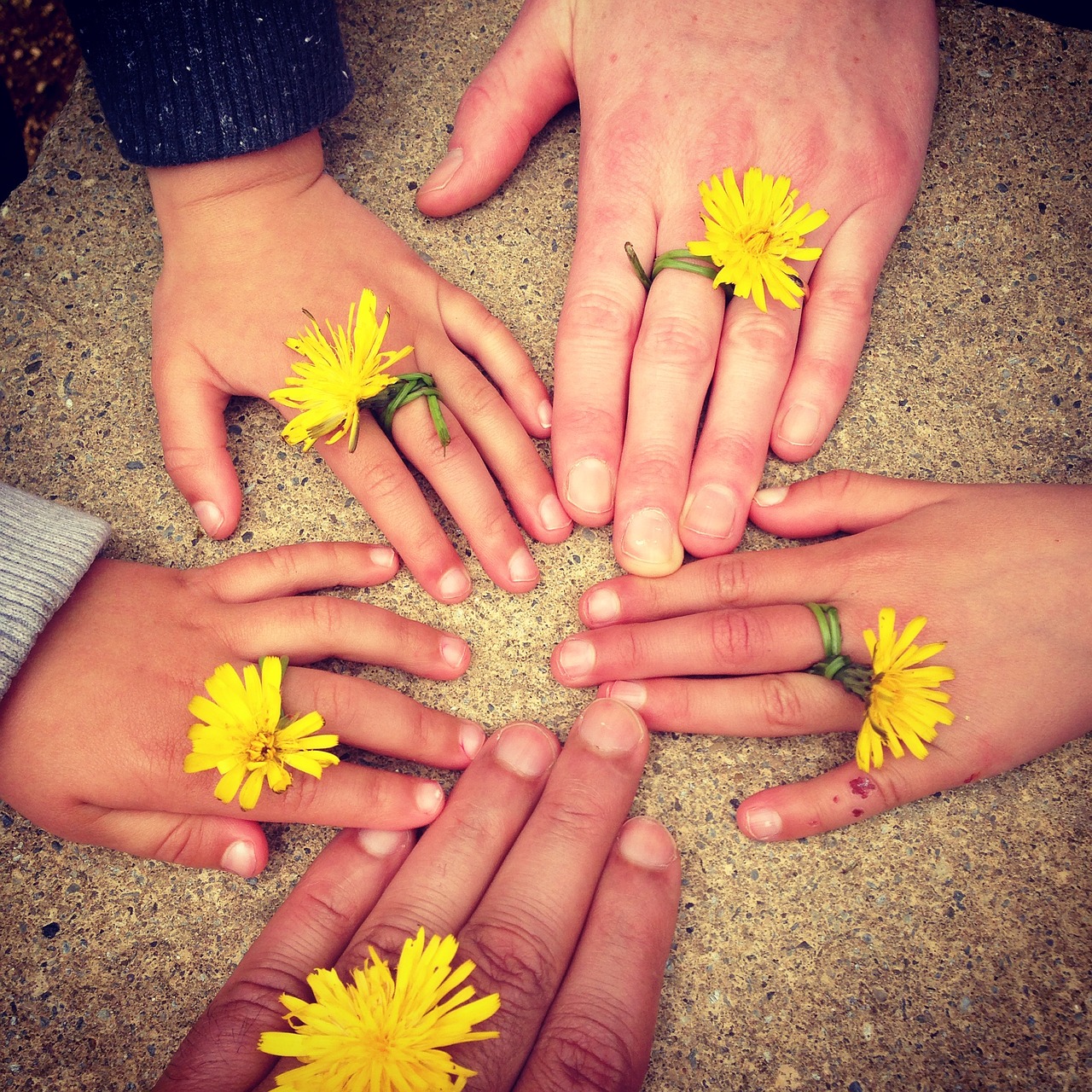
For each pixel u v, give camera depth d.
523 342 0.30
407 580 0.28
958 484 0.27
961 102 0.32
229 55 0.27
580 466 0.27
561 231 0.31
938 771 0.26
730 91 0.28
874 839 0.26
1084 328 0.30
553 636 0.28
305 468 0.29
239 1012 0.24
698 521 0.26
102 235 0.31
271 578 0.27
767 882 0.26
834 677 0.25
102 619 0.26
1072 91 0.32
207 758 0.23
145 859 0.26
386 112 0.32
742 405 0.27
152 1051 0.25
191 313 0.28
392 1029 0.22
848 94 0.29
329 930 0.25
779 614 0.26
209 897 0.26
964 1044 0.25
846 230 0.28
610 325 0.27
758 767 0.27
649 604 0.27
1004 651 0.26
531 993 0.24
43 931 0.26
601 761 0.26
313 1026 0.22
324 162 0.31
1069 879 0.26
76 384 0.30
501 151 0.30
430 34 0.32
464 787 0.26
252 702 0.23
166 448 0.28
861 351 0.29
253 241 0.28
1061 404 0.29
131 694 0.25
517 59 0.30
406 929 0.25
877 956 0.26
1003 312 0.30
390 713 0.26
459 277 0.30
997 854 0.26
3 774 0.25
